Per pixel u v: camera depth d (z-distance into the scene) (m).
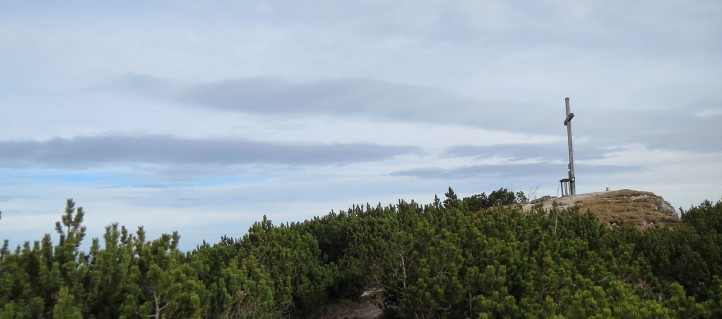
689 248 16.34
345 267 21.34
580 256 16.02
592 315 10.18
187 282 11.66
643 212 26.73
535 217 19.81
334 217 26.50
